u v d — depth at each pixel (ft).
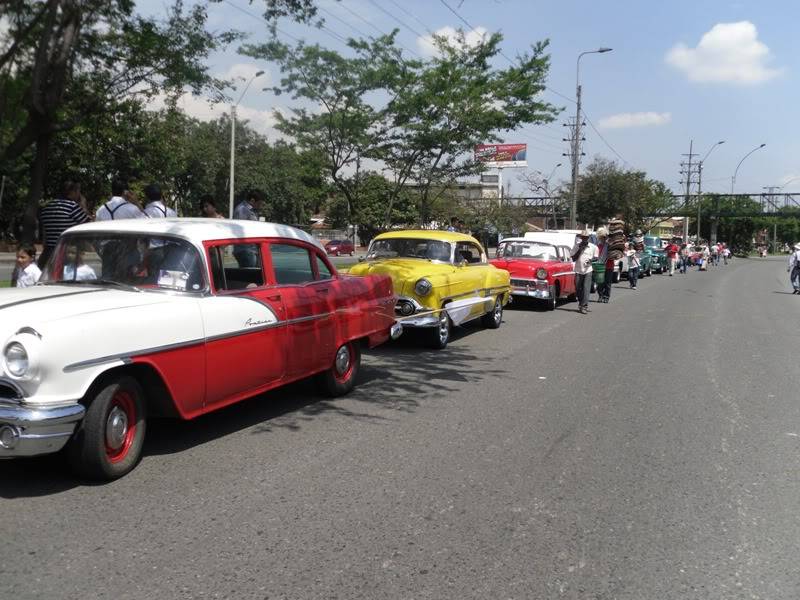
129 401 15.64
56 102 28.99
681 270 130.72
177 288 17.17
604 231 61.31
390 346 35.12
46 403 13.55
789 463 18.16
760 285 95.91
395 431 20.11
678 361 32.78
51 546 12.24
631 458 18.26
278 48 54.95
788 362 33.19
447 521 13.93
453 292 34.78
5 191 80.43
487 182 254.68
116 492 14.75
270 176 181.47
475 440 19.47
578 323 46.19
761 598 11.31
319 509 14.30
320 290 21.80
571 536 13.42
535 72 64.95
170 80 35.81
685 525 14.08
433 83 60.49
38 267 26.55
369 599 10.89
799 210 258.16
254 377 18.66
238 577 11.41
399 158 64.85
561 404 23.90
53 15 28.04
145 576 11.32
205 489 15.14
